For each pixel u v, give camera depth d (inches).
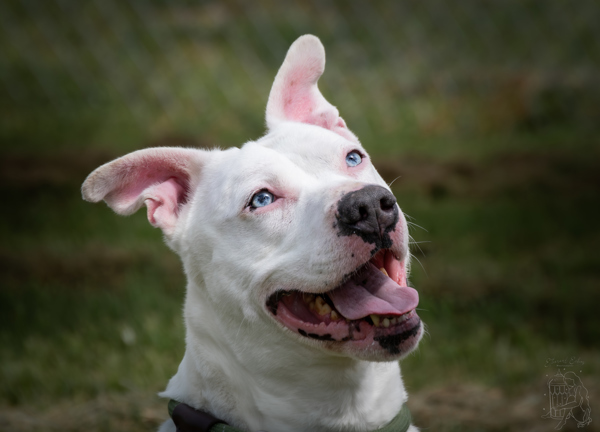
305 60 176.2
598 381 233.5
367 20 620.4
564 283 301.6
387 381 151.4
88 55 590.6
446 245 341.4
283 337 144.1
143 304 289.6
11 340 271.6
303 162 152.3
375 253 136.3
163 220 159.5
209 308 153.6
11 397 240.4
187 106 529.3
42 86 560.1
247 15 632.4
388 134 501.7
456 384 235.6
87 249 346.3
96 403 225.9
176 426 154.2
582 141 486.6
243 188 147.9
